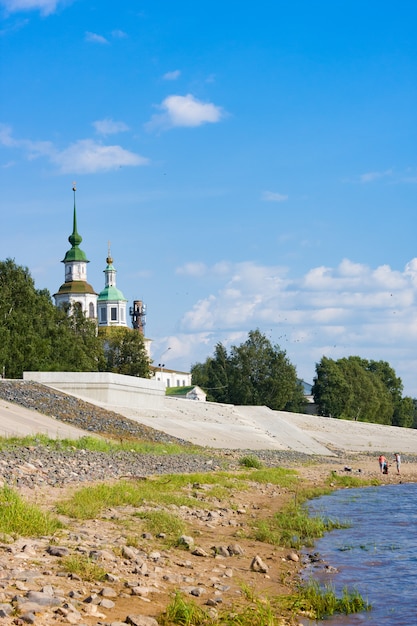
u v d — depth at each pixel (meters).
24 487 28.28
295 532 27.50
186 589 16.33
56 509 24.41
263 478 46.62
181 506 30.02
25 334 106.81
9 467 31.58
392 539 26.64
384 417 185.50
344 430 115.88
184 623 13.72
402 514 34.12
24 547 17.56
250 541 24.61
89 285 181.38
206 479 40.47
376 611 16.62
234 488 39.94
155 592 15.77
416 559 22.64
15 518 20.23
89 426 61.84
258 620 14.61
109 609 13.99
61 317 132.88
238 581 18.17
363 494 44.56
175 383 197.75
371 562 22.19
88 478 33.69
